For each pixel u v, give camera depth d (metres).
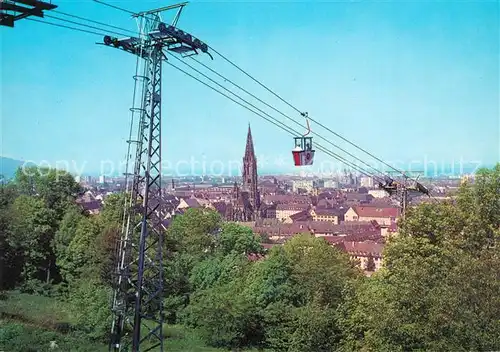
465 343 40.06
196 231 124.62
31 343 62.12
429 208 71.50
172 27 42.81
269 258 85.88
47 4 29.41
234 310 77.00
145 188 44.44
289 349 71.19
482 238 66.75
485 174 75.06
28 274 102.69
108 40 44.25
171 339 77.94
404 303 47.75
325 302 77.44
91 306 72.44
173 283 92.56
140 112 44.50
